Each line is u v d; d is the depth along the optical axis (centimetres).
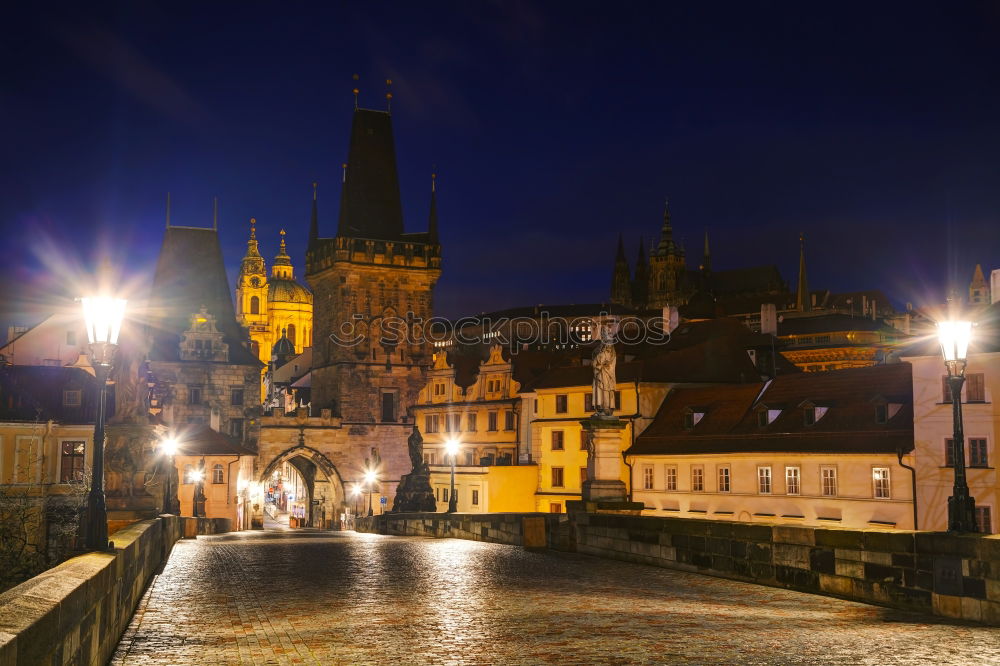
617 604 2341
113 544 2067
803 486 7019
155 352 12950
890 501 6431
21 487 6731
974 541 2041
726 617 2116
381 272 14450
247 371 13312
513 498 10381
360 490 13925
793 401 7631
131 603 2161
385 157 14912
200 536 6806
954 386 2238
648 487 8519
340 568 3331
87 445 7200
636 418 8950
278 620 2111
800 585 2589
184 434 11625
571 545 4028
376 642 1819
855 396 7181
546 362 12069
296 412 13762
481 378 12688
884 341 16162
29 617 1007
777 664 1590
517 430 11831
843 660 1620
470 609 2259
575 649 1731
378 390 14238
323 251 14725
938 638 1827
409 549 4341
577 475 9794
